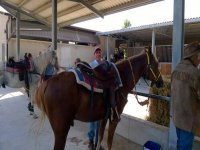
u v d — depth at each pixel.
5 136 4.62
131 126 4.33
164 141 3.74
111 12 6.58
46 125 5.21
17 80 6.09
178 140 2.83
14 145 4.17
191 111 2.62
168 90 4.15
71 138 4.48
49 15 8.79
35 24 11.74
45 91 2.90
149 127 3.99
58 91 2.81
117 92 3.21
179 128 2.71
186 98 2.61
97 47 3.62
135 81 3.48
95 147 3.94
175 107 2.71
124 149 3.99
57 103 2.80
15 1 7.91
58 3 6.94
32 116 6.05
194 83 2.55
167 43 18.80
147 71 3.62
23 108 6.98
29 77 5.92
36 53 15.98
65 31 18.92
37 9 8.27
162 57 14.97
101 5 6.30
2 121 5.64
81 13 7.71
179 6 3.21
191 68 2.60
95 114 3.03
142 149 3.99
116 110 3.13
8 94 9.32
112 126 3.28
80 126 5.20
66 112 2.81
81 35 19.80
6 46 14.20
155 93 4.39
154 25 12.25
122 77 3.31
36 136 4.30
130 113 6.57
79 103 2.89
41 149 4.01
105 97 3.00
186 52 2.72
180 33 3.21
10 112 6.52
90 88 2.90
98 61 3.57
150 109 4.72
